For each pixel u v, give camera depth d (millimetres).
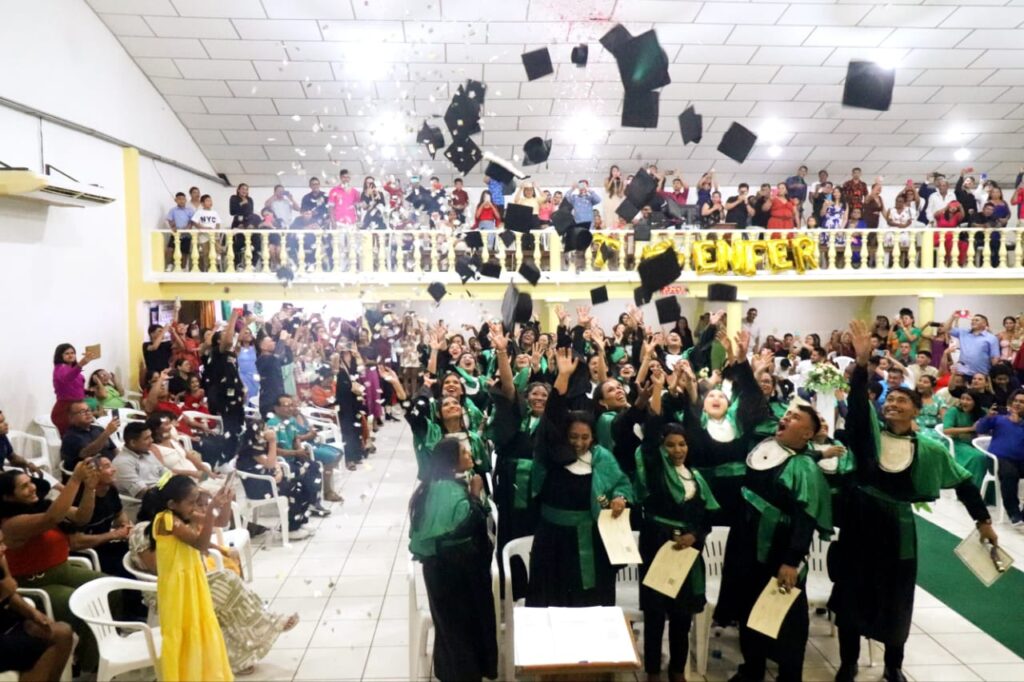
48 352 7750
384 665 4215
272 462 6113
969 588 5180
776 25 9992
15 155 7266
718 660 4184
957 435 7062
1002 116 12023
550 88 10789
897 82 11258
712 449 4312
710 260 10594
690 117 3404
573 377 4590
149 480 5305
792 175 13633
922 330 10773
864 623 3781
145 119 10305
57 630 3465
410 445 9703
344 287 10242
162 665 3426
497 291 10398
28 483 3838
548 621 2967
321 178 12867
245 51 10000
